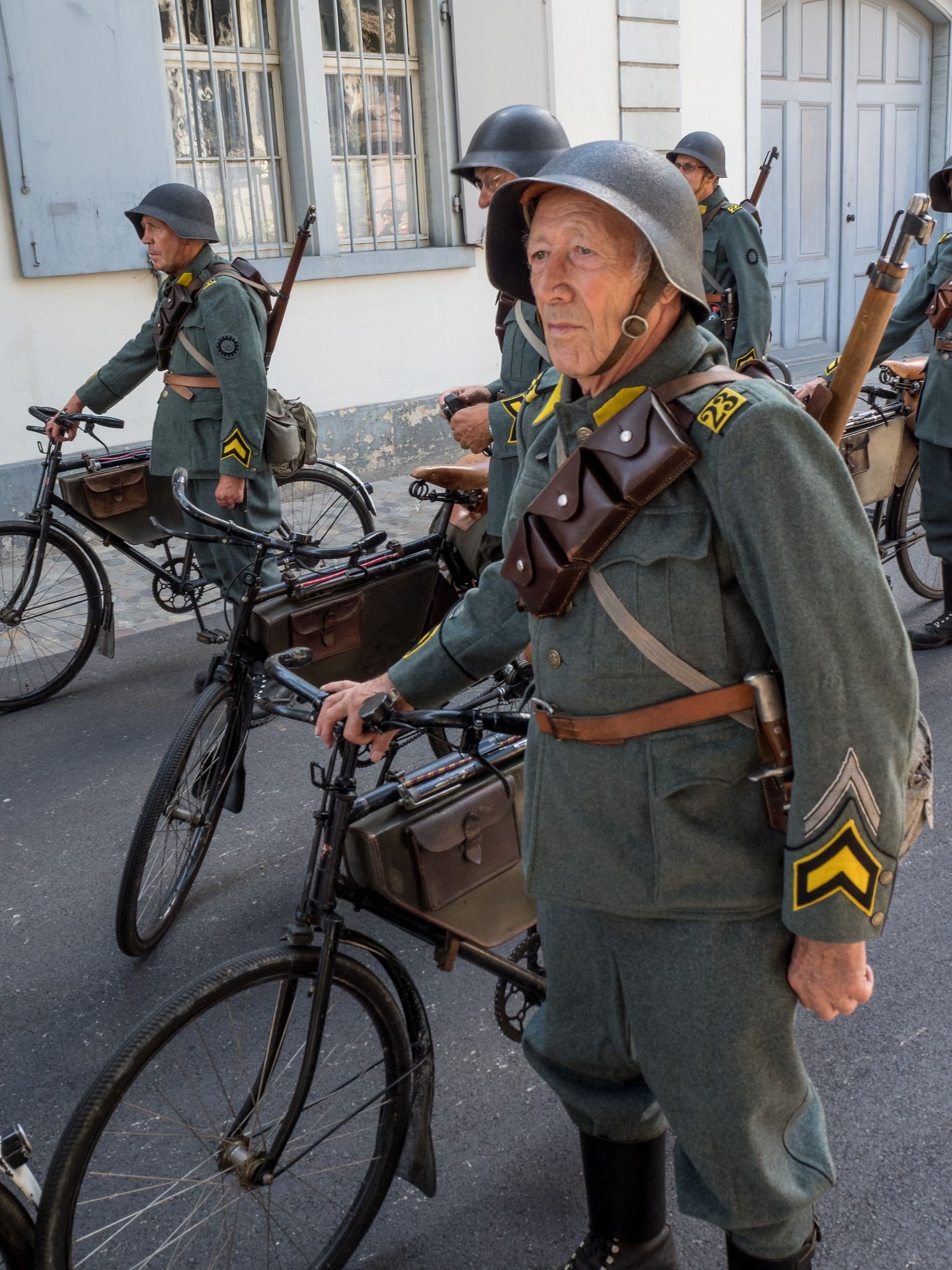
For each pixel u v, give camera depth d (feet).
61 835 11.21
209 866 10.53
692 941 4.58
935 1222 6.48
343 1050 7.25
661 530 4.33
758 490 4.09
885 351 14.08
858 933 4.26
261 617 8.98
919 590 15.87
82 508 14.14
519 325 9.57
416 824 6.02
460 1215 6.72
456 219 25.41
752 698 4.39
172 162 20.90
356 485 17.54
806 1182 4.86
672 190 4.34
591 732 4.61
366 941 6.11
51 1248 5.15
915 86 35.35
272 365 23.04
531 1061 5.67
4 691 14.26
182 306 13.08
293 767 12.39
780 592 4.08
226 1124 6.43
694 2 27.86
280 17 22.54
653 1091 4.96
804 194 32.99
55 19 19.13
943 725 12.63
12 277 19.54
